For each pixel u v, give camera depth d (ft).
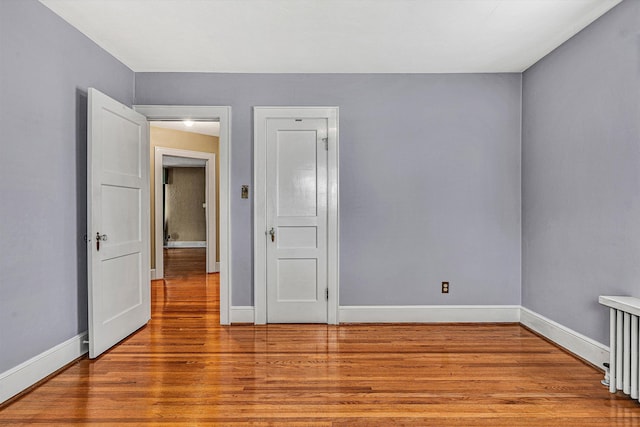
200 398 7.75
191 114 12.59
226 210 12.61
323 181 12.73
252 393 7.95
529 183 12.17
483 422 6.88
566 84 10.28
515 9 8.73
